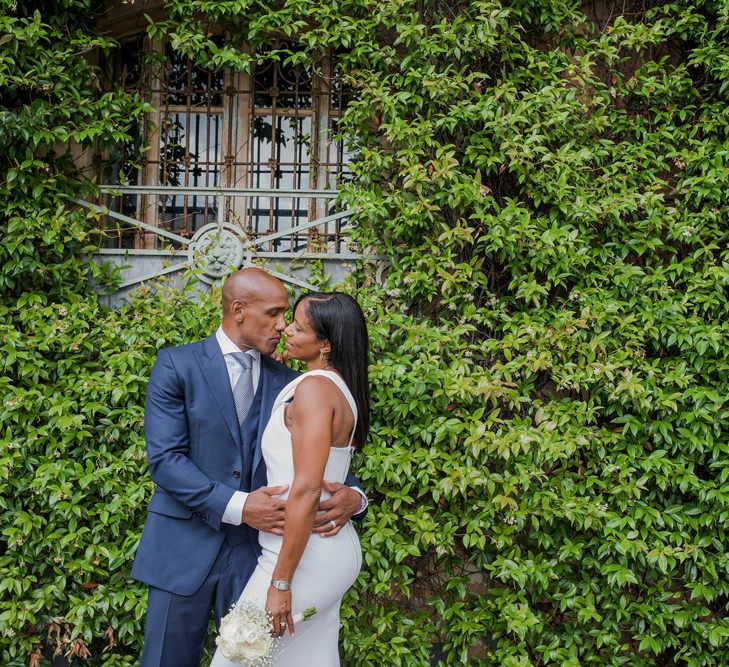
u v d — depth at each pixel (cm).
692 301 378
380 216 384
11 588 333
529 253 373
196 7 397
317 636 248
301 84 437
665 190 410
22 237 361
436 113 391
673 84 397
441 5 401
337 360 255
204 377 274
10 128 357
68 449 354
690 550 347
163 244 407
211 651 335
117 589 342
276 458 252
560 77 414
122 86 424
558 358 371
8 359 345
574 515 345
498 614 356
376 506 354
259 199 438
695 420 361
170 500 270
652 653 371
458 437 362
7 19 366
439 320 385
